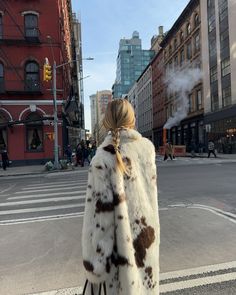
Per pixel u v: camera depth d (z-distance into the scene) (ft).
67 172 77.87
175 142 214.69
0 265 18.60
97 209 7.20
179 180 51.16
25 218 29.78
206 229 24.17
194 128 178.50
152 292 7.54
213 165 78.02
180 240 21.74
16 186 53.93
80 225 26.32
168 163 89.71
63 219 28.66
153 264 7.61
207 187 43.32
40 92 105.91
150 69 293.23
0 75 106.52
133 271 7.18
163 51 240.53
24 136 106.32
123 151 7.63
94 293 7.33
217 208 30.94
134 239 7.39
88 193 7.38
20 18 106.73
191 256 18.92
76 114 169.17
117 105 7.99
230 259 18.40
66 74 142.82
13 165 105.40
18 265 18.49
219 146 147.02
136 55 513.45
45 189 47.60
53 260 19.01
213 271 16.80
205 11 159.33
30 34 107.34
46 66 81.87
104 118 8.11
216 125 149.79
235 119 132.77
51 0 108.27
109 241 7.11
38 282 16.25
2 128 106.93
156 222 7.81
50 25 107.96
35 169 89.04
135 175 7.59
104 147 7.56
